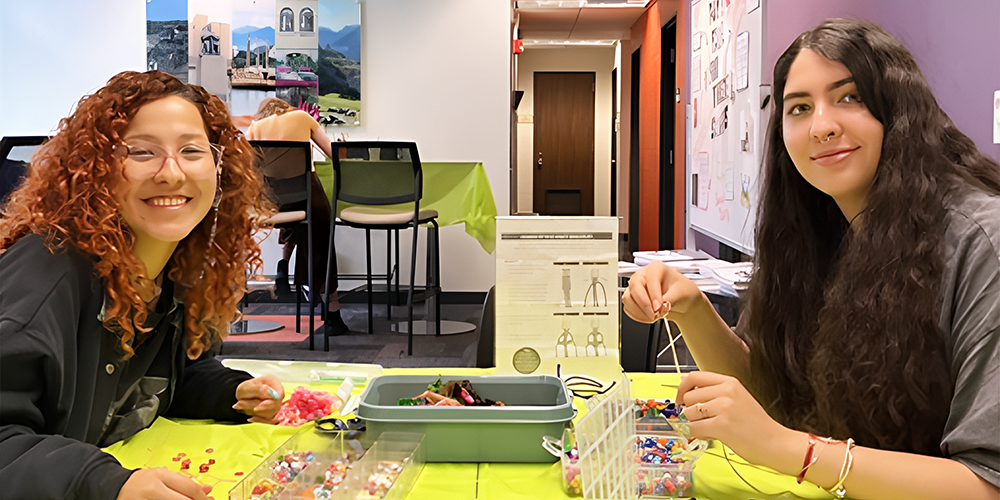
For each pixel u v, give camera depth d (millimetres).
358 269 5465
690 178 4734
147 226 892
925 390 794
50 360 801
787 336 1049
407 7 5418
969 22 1540
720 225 3674
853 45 849
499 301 1193
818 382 931
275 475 797
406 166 3832
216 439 1002
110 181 877
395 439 870
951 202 808
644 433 896
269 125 4477
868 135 850
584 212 12211
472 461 910
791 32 2617
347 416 1065
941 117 862
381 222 3932
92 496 690
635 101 9039
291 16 5441
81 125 871
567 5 8000
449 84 5449
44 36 5645
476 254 5410
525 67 11945
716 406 771
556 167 12172
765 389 1097
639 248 8523
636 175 8977
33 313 801
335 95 5473
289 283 5438
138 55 5656
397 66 5449
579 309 1193
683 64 5516
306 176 3787
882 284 814
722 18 3631
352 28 5422
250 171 1117
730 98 3428
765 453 754
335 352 3779
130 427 1020
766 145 1059
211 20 5492
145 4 5555
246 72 5504
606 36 10289
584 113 12047
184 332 1110
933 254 790
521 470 882
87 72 5664
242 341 4043
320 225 4105
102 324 901
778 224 1055
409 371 1273
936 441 816
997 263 740
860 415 855
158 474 698
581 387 1174
